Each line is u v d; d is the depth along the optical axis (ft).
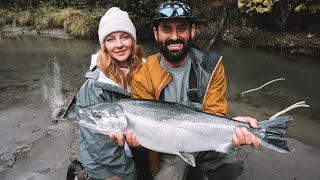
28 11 16.40
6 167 4.07
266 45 10.23
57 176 3.88
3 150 4.48
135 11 12.58
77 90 7.06
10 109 5.96
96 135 3.01
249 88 7.00
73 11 14.93
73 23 14.12
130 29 3.37
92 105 2.82
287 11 9.87
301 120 5.35
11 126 5.24
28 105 6.18
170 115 2.74
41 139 4.73
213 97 3.11
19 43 12.86
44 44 12.59
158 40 3.00
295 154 4.23
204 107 3.11
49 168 4.04
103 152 3.02
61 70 8.70
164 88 3.12
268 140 2.67
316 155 4.21
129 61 3.47
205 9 11.89
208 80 3.07
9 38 14.16
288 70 8.25
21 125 5.28
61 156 4.29
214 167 3.61
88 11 14.65
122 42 3.29
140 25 12.73
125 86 3.30
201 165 3.66
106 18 3.34
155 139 2.74
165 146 2.76
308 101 6.23
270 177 3.81
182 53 2.97
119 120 2.73
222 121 2.73
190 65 3.14
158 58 3.21
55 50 11.35
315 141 4.60
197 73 3.11
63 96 6.68
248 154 4.25
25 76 8.18
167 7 2.86
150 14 12.47
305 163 4.05
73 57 10.21
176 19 2.85
